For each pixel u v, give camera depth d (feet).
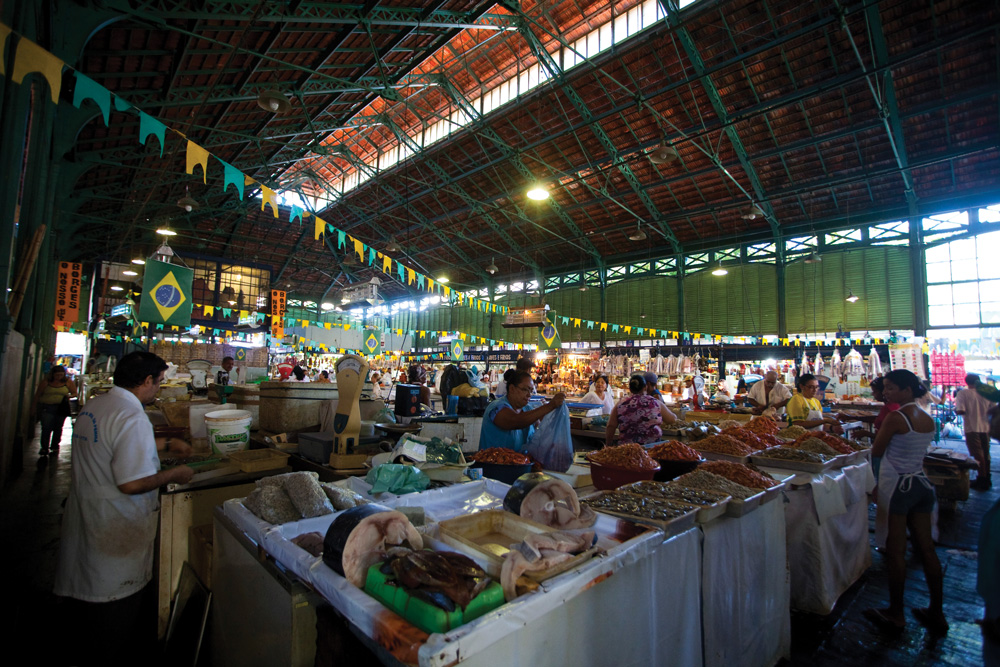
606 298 56.29
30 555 10.98
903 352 35.81
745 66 30.89
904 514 8.70
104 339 58.59
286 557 4.38
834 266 41.52
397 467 6.75
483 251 63.41
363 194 55.77
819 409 17.80
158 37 22.56
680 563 5.53
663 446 9.50
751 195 40.73
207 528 7.51
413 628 3.06
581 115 36.68
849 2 25.86
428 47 31.24
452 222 57.36
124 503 6.23
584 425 17.13
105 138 30.07
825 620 8.68
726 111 33.91
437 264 71.31
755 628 6.89
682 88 33.42
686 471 8.93
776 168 37.58
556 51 36.83
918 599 9.71
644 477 7.77
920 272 37.47
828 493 9.20
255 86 29.50
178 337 51.96
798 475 8.98
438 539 4.66
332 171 56.80
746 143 36.14
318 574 3.94
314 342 39.52
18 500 15.52
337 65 30.22
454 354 51.62
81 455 6.23
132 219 48.47
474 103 42.80
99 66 23.47
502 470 7.88
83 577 6.11
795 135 34.55
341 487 6.84
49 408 21.67
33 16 13.66
